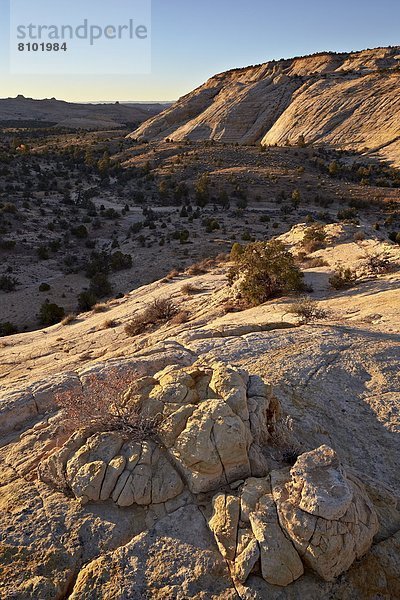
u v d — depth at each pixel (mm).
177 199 104688
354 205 98312
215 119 199875
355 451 7445
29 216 85000
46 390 9023
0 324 46781
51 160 144750
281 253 20750
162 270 61188
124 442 6363
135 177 128625
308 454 5465
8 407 8633
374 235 31250
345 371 9680
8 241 70000
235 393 6516
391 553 5242
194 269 34688
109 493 5832
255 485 5465
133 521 5594
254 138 186250
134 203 105500
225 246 68625
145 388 7406
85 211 95438
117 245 74875
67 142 191500
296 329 12391
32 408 8703
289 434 7078
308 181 114938
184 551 5160
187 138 196750
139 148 165500
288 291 20000
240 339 11695
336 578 4852
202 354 10883
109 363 10164
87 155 142875
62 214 90250
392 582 4922
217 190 110438
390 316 13648
